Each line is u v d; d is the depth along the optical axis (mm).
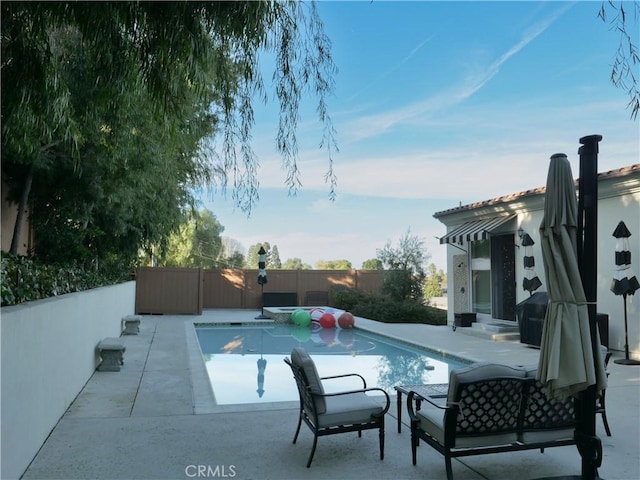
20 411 3877
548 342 3686
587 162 3848
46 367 4758
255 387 8383
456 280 16078
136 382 7316
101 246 13961
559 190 3832
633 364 8992
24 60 3912
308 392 4223
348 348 12867
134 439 4762
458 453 3832
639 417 5594
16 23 3775
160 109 4586
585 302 3641
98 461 4195
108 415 5566
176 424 5246
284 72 4344
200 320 17281
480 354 10281
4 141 5383
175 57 3838
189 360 9227
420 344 11797
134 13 3717
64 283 7062
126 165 8352
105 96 4879
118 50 4043
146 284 19469
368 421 4406
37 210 11492
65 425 5172
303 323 17141
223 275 22594
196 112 6141
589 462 3676
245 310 22234
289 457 4371
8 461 3574
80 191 10047
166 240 15977
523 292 12984
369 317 19047
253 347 13062
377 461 4309
